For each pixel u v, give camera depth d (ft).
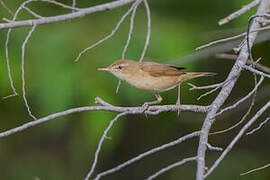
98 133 37.40
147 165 49.14
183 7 43.37
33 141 45.93
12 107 40.52
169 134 48.37
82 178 46.24
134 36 38.73
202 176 18.65
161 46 38.06
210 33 41.78
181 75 32.22
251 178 45.16
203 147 20.71
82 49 37.35
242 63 25.70
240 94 45.60
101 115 37.19
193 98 42.45
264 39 36.27
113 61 36.78
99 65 36.78
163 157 49.08
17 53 37.29
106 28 39.47
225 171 45.62
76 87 36.22
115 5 27.22
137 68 32.19
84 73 36.52
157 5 42.98
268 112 46.65
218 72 43.88
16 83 36.68
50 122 40.34
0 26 24.39
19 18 39.34
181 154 48.96
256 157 46.39
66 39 37.70
